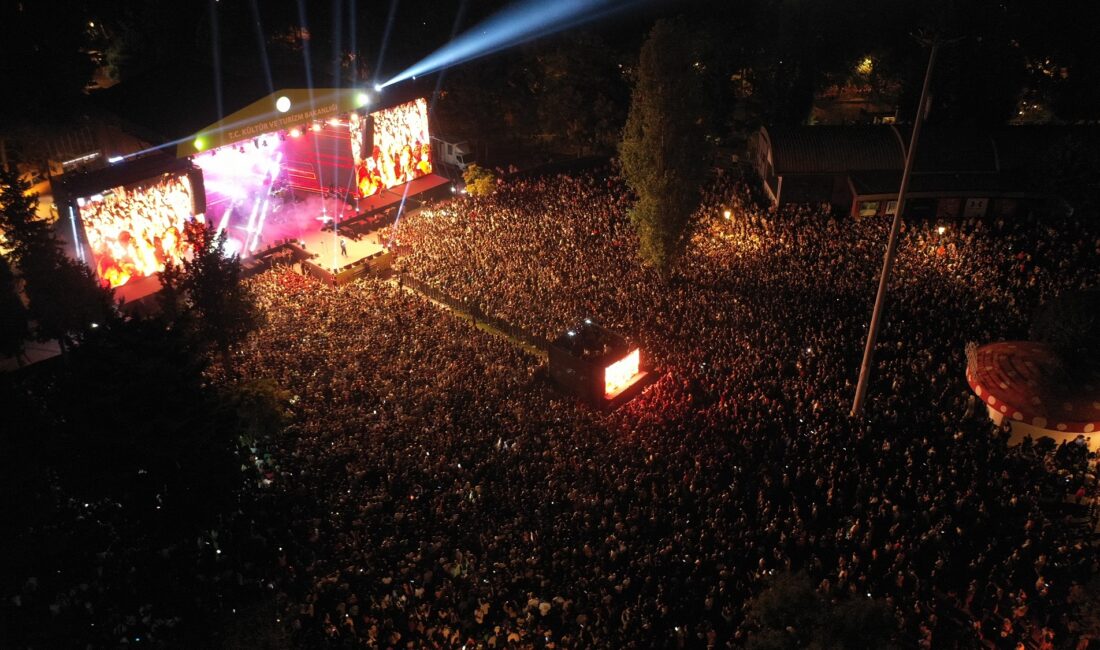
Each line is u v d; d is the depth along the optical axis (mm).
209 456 28281
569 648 24062
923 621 24719
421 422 34438
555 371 38531
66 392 27406
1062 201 52688
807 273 46000
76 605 26438
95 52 86938
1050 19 65562
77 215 50656
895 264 46094
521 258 50781
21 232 43062
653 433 33375
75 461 27344
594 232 54031
